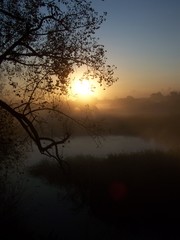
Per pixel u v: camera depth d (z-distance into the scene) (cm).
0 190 1758
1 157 1434
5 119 1158
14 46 958
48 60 1020
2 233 1537
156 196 2348
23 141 1210
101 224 2073
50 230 1861
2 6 975
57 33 1015
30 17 959
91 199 2353
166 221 2166
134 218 2211
